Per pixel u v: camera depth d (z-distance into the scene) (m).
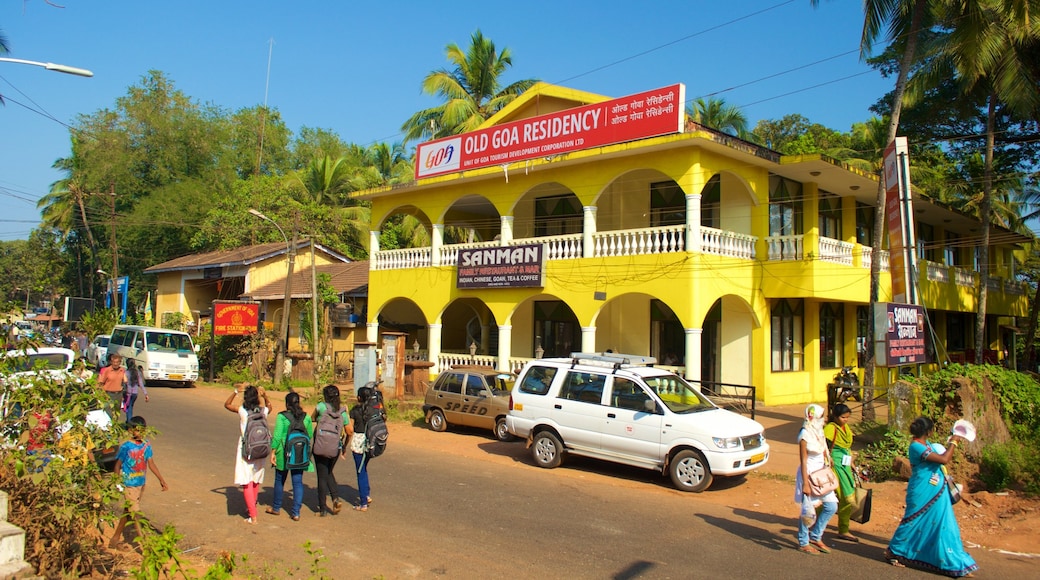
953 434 6.78
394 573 6.48
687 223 16.23
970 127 26.31
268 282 31.48
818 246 17.67
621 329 20.83
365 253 39.22
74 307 39.81
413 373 20.50
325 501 8.55
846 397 15.47
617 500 9.45
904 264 12.85
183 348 24.69
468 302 25.78
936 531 6.68
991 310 27.34
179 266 34.00
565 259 18.41
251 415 8.11
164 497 9.15
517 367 19.56
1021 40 17.67
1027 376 13.29
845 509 7.84
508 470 11.40
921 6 15.59
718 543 7.54
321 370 24.72
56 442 6.39
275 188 37.81
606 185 17.75
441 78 32.56
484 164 20.03
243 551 7.11
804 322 20.06
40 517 5.95
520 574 6.48
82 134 43.09
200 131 44.81
